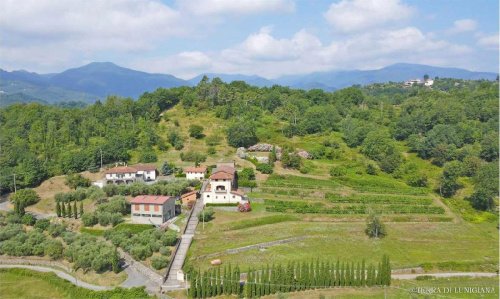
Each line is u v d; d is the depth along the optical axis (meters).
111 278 110.00
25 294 107.56
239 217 142.38
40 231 138.62
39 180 183.00
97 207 150.50
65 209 155.00
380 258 118.25
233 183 165.75
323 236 130.62
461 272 114.19
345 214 148.12
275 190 165.62
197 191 163.12
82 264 113.44
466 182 186.25
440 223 145.12
